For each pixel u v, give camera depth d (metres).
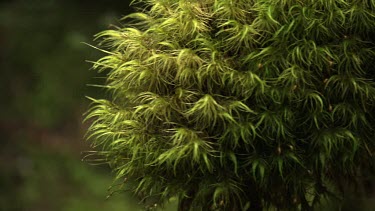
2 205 1.26
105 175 1.31
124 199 1.20
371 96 0.45
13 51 1.53
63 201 1.26
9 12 1.62
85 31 1.54
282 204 0.46
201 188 0.45
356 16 0.45
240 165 0.45
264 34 0.45
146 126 0.45
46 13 1.60
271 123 0.44
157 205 0.47
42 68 1.49
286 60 0.44
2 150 1.38
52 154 1.37
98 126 0.46
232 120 0.44
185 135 0.44
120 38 0.47
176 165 0.45
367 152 0.46
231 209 0.46
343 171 0.46
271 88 0.44
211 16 0.45
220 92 0.45
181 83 0.45
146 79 0.45
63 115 1.45
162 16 0.47
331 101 0.45
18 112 1.46
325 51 0.44
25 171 1.33
